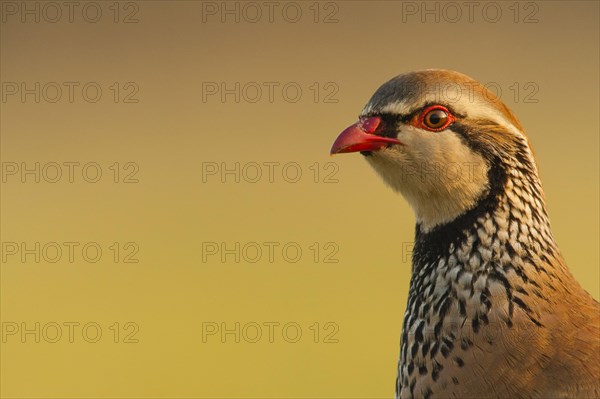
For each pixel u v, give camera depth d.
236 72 22.03
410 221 17.72
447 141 6.38
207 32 22.12
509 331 5.94
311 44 22.12
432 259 6.39
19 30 22.12
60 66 22.03
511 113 6.46
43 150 20.23
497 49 21.33
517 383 5.74
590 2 21.17
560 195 17.95
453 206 6.36
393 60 21.59
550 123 20.09
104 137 20.56
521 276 6.12
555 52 21.14
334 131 20.34
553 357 5.73
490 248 6.22
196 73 22.03
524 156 6.31
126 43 22.31
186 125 20.88
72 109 21.61
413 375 6.21
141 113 21.41
